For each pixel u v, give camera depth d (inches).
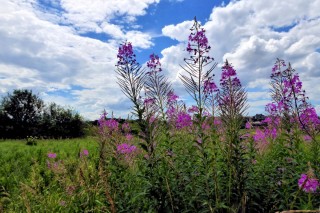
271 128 267.6
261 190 183.2
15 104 1632.6
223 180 181.5
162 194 174.1
